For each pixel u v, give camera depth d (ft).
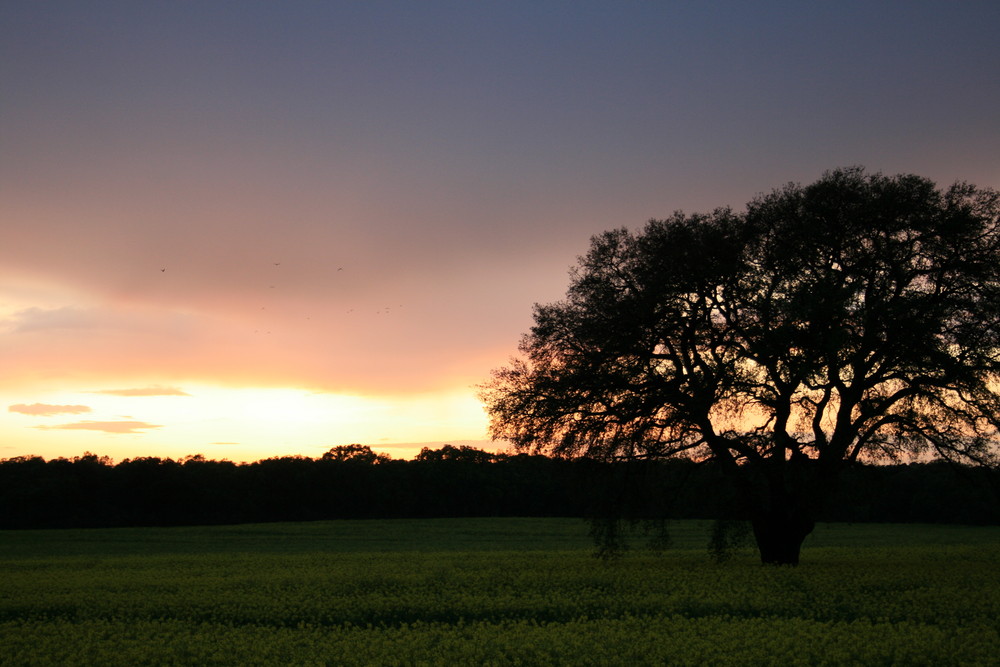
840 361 98.37
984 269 99.71
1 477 400.67
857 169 104.68
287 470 436.35
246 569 124.57
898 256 102.73
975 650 56.29
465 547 203.00
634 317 105.91
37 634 69.10
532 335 112.27
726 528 106.22
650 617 73.20
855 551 162.30
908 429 101.86
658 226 110.11
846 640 61.11
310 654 59.31
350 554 160.86
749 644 60.34
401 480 432.25
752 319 102.58
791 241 104.01
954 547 177.17
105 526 398.42
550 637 63.31
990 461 101.71
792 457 102.01
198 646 62.75
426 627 71.87
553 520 354.13
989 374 98.78
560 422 109.50
